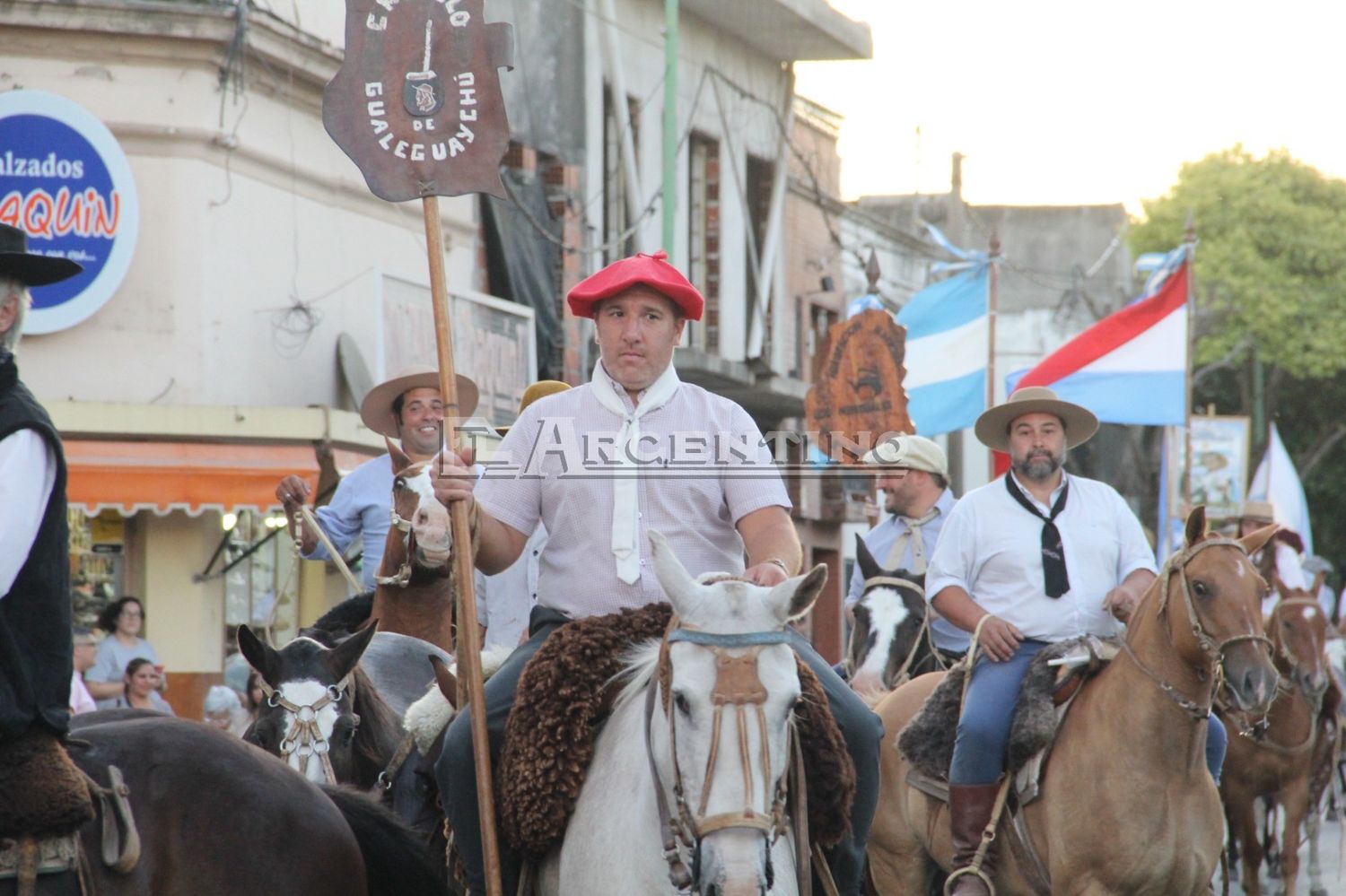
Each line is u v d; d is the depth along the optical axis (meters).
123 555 27.59
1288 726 22.77
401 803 12.07
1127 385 31.53
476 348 33.88
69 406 26.53
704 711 7.87
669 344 9.95
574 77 39.31
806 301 52.44
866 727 9.58
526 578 13.93
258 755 9.47
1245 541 13.12
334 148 31.78
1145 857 13.05
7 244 8.68
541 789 9.05
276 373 30.06
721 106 46.34
